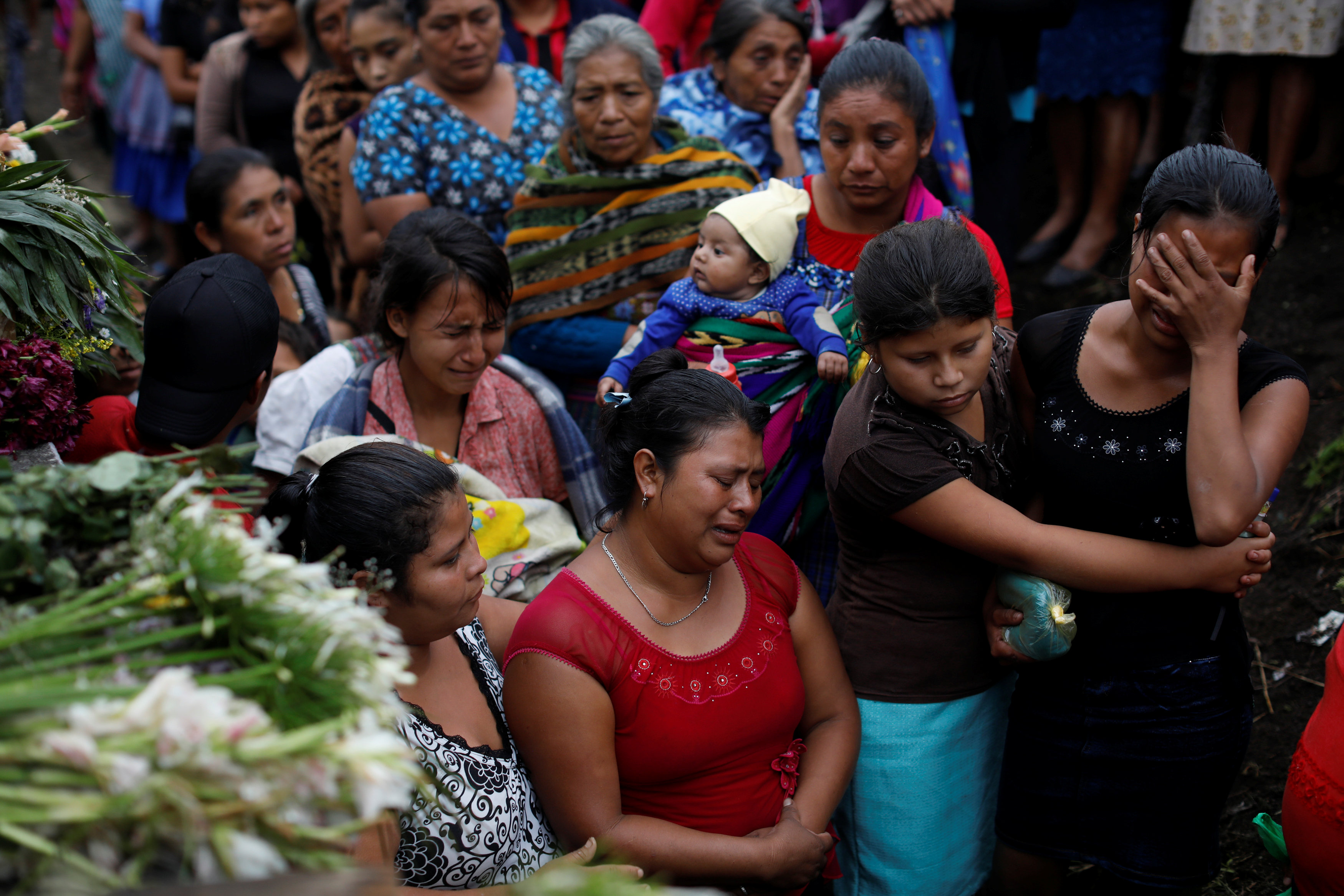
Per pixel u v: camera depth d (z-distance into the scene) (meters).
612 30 2.86
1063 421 2.02
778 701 1.95
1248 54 3.99
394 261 2.31
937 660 2.14
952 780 2.21
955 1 3.35
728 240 2.55
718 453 1.80
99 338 1.92
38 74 8.52
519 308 3.02
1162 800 2.05
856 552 2.19
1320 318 3.99
